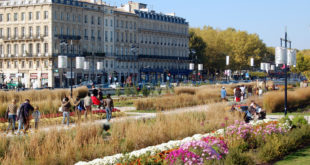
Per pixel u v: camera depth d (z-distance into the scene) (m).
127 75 124.69
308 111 44.53
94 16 112.75
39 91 49.31
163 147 19.39
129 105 50.88
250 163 19.06
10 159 17.88
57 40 101.19
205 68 150.88
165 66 141.75
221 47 148.75
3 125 31.27
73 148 19.95
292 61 35.88
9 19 105.81
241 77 161.00
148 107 45.25
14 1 105.81
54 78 99.62
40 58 100.62
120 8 132.88
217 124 28.75
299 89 52.69
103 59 114.88
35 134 20.48
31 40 102.38
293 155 21.75
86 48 109.88
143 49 132.88
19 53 104.06
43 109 38.47
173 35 145.88
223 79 148.50
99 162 17.06
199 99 52.88
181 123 26.41
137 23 130.12
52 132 21.19
